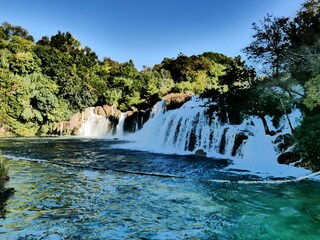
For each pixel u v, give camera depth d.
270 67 20.44
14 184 10.88
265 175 13.42
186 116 27.72
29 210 7.88
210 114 24.69
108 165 16.27
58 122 47.59
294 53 16.86
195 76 59.94
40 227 6.69
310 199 9.38
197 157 20.00
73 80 52.56
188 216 7.79
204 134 23.98
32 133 45.31
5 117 42.72
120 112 50.50
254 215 7.89
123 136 43.38
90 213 7.84
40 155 20.36
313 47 16.56
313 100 13.68
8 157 18.92
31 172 13.59
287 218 7.65
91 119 50.72
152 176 13.30
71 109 50.03
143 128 40.12
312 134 13.34
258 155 18.25
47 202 8.69
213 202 9.11
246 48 21.33
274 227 7.03
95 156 20.25
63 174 13.33
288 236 6.49
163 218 7.60
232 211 8.23
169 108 39.75
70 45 90.06
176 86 50.91
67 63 60.03
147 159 18.91
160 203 8.95
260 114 20.56
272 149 18.14
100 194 9.87
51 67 54.25
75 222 7.11
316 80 13.21
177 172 14.27
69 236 6.26
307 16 20.69
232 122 25.05
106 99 52.69
